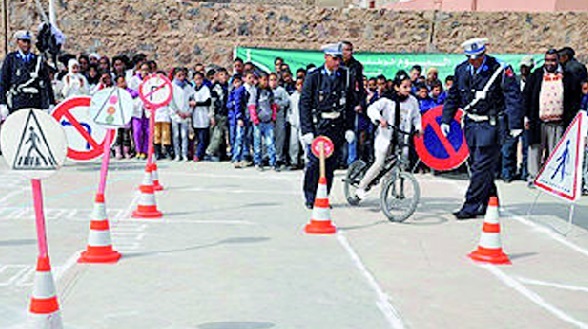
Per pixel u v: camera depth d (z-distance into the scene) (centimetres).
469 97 759
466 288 518
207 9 1434
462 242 667
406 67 1440
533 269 580
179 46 1435
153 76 889
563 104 980
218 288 497
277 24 1448
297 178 1078
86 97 736
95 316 434
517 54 1470
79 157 738
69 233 655
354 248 630
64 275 518
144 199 744
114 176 1030
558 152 764
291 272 544
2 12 1393
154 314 439
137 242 628
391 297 489
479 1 1753
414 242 662
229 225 713
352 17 1457
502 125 759
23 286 491
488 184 775
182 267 549
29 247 598
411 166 1172
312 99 792
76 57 1357
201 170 1136
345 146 1194
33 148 361
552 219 802
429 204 877
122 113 725
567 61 985
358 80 881
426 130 879
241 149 1175
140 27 1425
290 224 727
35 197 359
